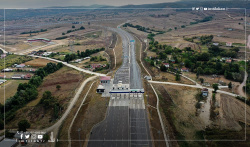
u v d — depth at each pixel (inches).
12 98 6279.5
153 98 6491.1
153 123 5162.4
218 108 5944.9
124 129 4936.0
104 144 4456.2
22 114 5807.1
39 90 7337.6
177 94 6845.5
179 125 5187.0
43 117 5615.2
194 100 6432.1
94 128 4990.2
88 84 7716.5
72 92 7047.2
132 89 6732.3
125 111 5693.9
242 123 5241.1
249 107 5984.3
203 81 7775.6
